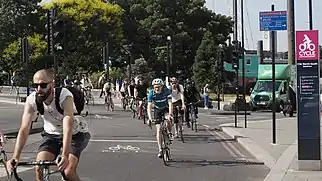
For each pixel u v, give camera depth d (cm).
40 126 1919
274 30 1470
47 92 639
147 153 1407
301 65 1078
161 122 1238
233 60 2448
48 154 654
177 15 6475
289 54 2819
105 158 1316
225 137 1823
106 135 1831
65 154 605
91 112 2975
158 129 1234
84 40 5456
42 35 5150
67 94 646
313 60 1072
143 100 2439
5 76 5409
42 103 643
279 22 1469
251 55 5931
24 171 1094
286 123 2372
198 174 1105
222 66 2691
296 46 1080
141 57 5978
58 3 5572
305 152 1093
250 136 1777
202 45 5244
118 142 1636
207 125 2342
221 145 1600
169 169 1163
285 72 3834
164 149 1244
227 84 5600
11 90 4731
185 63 6372
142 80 2459
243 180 1044
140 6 6372
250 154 1403
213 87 5162
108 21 5819
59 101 639
